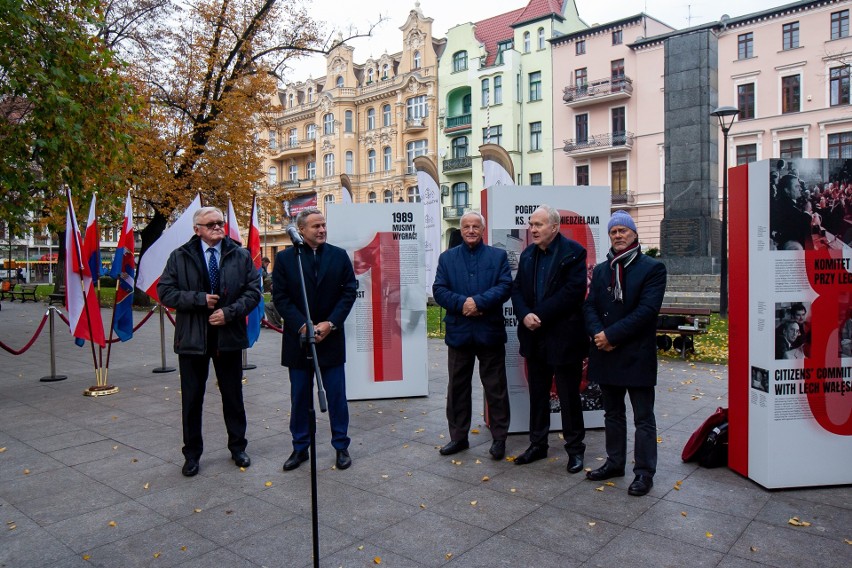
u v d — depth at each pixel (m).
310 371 3.85
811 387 4.23
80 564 3.37
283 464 4.97
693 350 10.22
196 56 20.42
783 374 4.20
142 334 14.66
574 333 4.66
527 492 4.30
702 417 6.22
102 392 7.70
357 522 3.85
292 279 4.86
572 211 5.92
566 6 41.84
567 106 39.69
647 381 4.22
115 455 5.27
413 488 4.41
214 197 20.42
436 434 5.82
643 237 37.44
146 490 4.44
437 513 3.96
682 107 22.95
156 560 3.40
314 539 3.05
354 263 7.23
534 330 4.75
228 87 20.50
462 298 4.97
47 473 4.82
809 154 32.22
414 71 45.06
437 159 44.50
